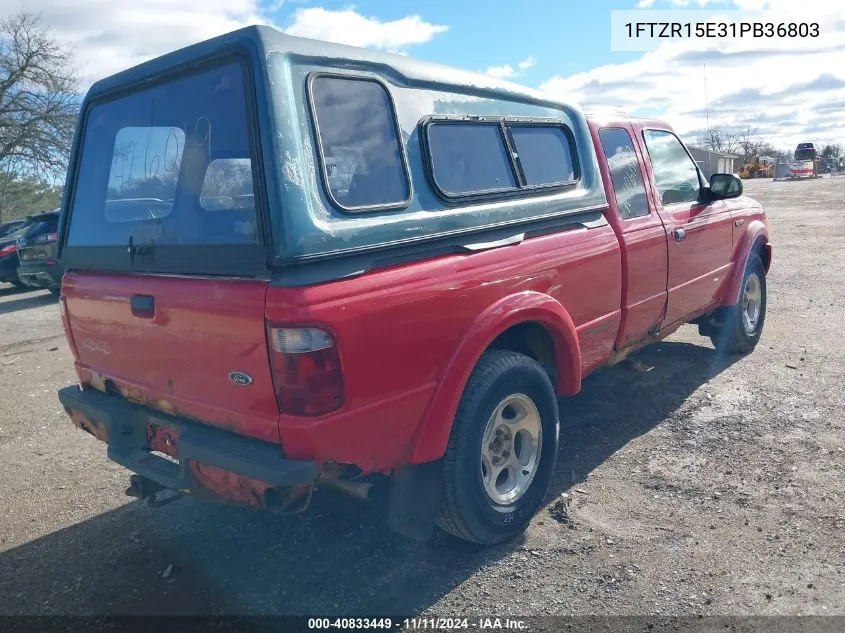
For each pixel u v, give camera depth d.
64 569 3.60
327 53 2.92
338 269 2.78
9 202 38.75
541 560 3.41
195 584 3.39
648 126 5.18
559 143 4.14
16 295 14.93
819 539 3.41
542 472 3.76
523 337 3.96
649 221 4.76
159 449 3.35
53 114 31.78
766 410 5.03
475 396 3.28
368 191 2.96
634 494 3.98
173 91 3.16
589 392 5.62
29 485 4.69
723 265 5.83
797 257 11.80
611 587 3.16
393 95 3.16
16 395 6.88
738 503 3.80
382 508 3.35
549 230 3.90
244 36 2.77
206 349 2.93
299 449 2.70
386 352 2.88
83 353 3.80
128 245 3.34
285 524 3.88
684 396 5.42
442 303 3.12
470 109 3.55
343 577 3.37
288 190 2.64
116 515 4.18
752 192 32.03
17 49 31.52
